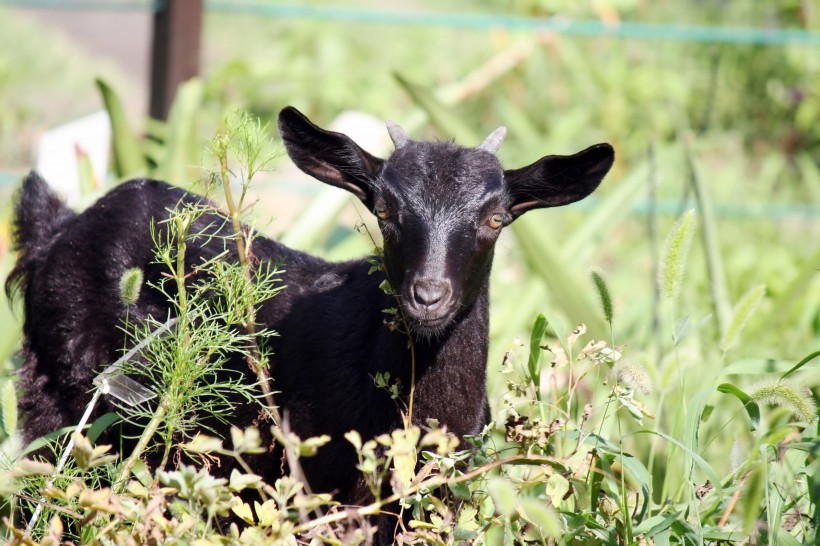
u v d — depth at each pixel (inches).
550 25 598.9
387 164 311.9
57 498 256.1
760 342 436.5
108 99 488.4
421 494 261.7
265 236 363.3
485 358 324.2
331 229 476.4
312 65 844.0
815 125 780.6
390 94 801.6
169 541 227.3
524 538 283.7
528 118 770.2
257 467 331.0
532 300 456.8
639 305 496.4
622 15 872.9
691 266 578.9
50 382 355.6
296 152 322.3
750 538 271.3
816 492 268.1
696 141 718.5
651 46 850.8
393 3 1018.7
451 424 317.4
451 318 297.0
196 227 352.8
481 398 324.8
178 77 591.8
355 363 317.7
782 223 683.4
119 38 1062.4
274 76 801.6
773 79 810.8
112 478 280.7
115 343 346.9
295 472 238.8
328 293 334.0
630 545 263.4
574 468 271.7
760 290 315.6
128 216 357.1
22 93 835.4
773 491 277.4
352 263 341.1
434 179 302.8
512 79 802.2
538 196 327.9
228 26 1024.2
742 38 611.5
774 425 306.3
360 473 310.5
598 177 323.3
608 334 425.1
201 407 301.9
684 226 305.3
